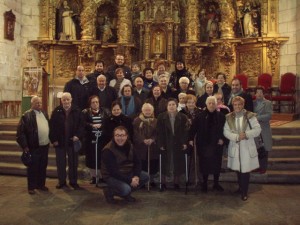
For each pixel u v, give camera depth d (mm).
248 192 6277
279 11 12055
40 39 12500
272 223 4770
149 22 12906
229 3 12445
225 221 4836
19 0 12297
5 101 11172
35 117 6332
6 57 11422
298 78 11531
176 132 6266
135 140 6312
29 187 6188
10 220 4879
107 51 13133
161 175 6309
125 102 7023
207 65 13102
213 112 6184
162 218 4945
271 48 11930
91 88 7422
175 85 8195
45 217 4988
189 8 12773
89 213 5145
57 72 12805
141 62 12883
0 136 8766
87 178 7191
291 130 8352
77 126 6492
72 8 13250
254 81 12305
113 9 13531
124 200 5762
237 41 12266
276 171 7145
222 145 6211
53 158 7777
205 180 6281
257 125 5844
